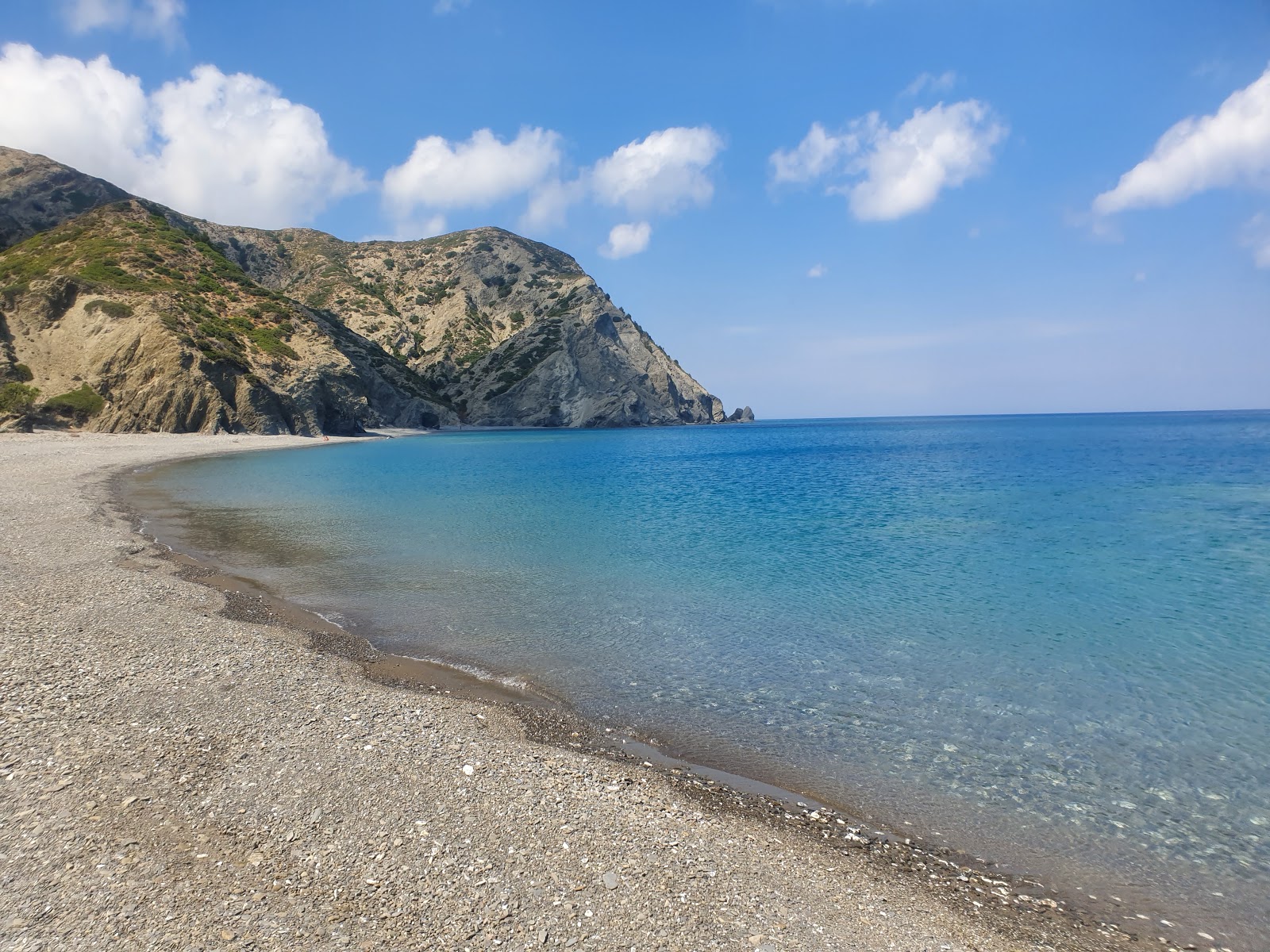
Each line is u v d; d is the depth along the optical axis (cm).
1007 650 1389
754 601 1712
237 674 1056
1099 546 2456
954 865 717
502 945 535
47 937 507
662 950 543
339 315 17550
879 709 1100
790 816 794
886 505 3547
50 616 1262
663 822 744
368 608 1570
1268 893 685
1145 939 616
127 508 2798
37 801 677
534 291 19438
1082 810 828
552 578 1917
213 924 530
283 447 7106
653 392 17888
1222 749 982
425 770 805
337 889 586
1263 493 3991
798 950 557
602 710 1076
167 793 714
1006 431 15775
